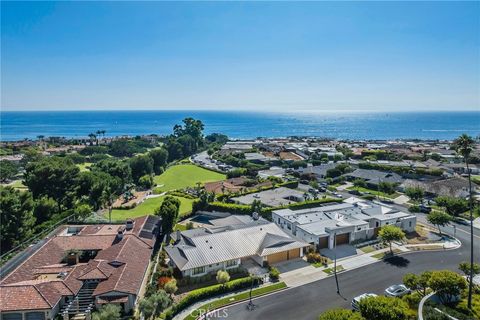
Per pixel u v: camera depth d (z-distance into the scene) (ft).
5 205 183.62
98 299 124.88
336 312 98.63
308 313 128.88
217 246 170.40
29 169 258.57
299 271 164.76
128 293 126.82
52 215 229.25
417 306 125.49
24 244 185.26
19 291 121.80
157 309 120.78
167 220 201.77
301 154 549.95
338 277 158.20
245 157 512.63
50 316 118.32
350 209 235.20
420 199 286.66
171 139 606.14
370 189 344.49
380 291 144.56
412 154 501.56
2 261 165.17
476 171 393.29
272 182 347.77
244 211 248.73
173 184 389.19
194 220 246.88
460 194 285.64
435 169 359.05
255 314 128.47
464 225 230.27
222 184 337.93
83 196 278.46
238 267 165.68
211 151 594.65
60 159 313.73
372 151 516.73
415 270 164.35
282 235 188.75
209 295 140.77
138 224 201.16
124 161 410.93
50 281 130.52
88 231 195.11
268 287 148.87
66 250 166.20
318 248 192.54
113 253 155.22
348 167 410.52
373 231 210.38
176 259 160.45
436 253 184.96
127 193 320.91
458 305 126.11
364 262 174.40
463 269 147.02
